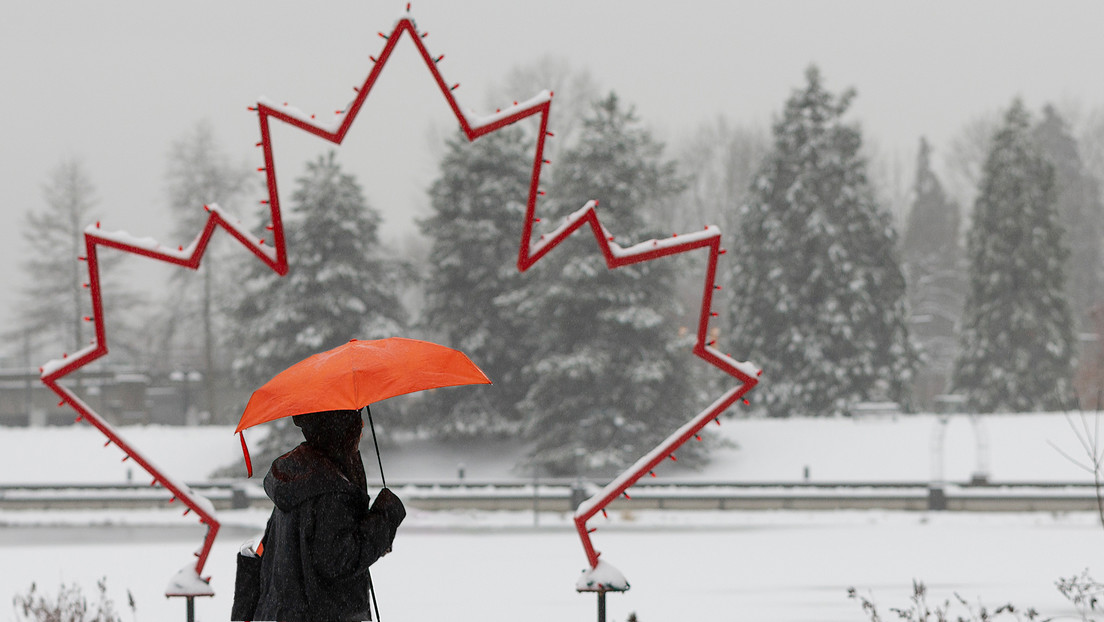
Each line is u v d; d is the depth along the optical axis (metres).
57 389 7.34
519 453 51.78
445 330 53.22
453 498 39.47
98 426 7.49
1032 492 36.88
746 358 59.75
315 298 51.12
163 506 41.31
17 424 76.56
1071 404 59.56
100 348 7.47
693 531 31.00
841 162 59.75
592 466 46.31
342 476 5.06
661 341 49.28
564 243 49.16
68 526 37.09
